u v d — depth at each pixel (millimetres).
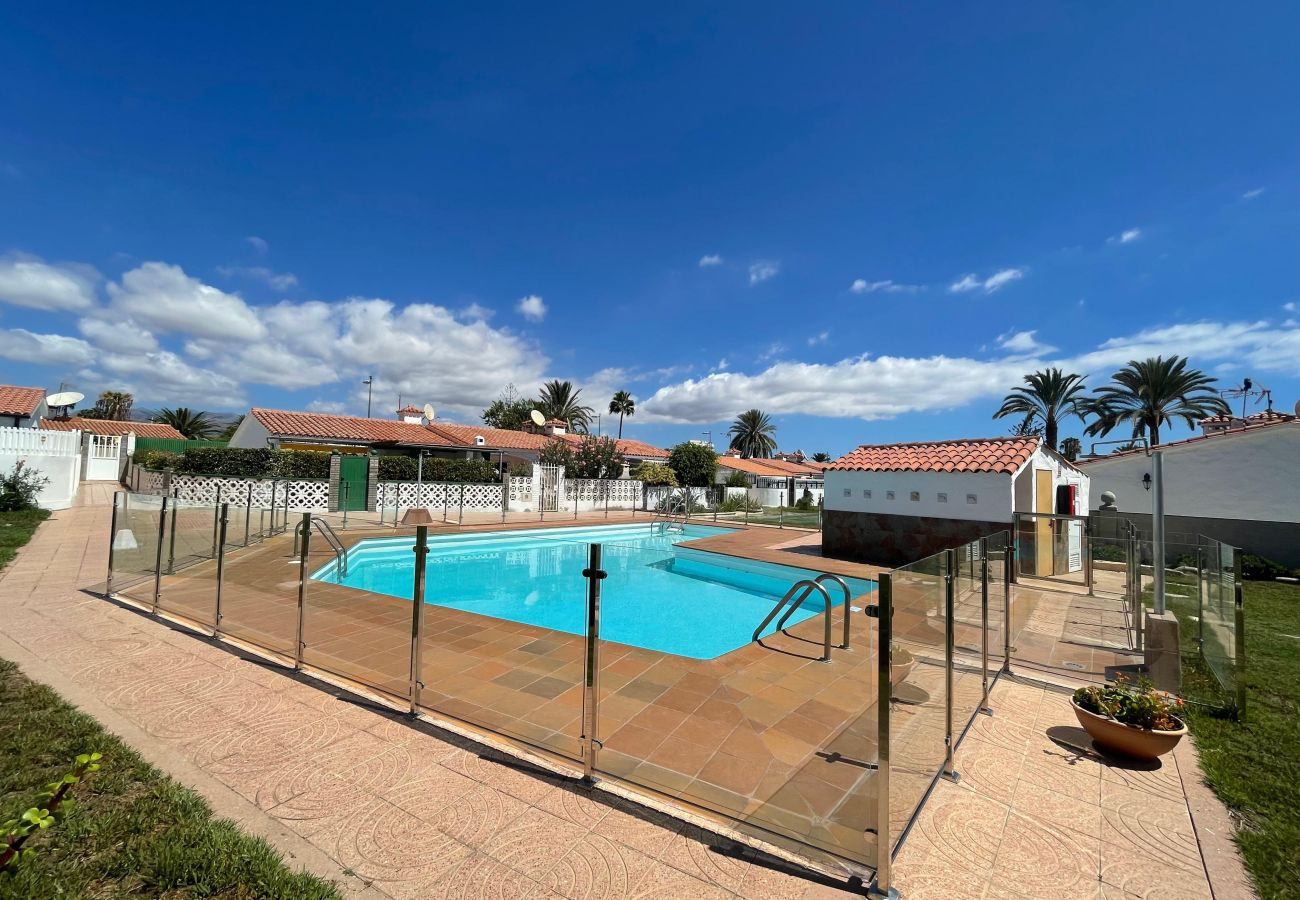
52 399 26188
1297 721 4406
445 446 28484
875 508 12969
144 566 6785
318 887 2299
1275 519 13797
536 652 5387
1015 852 2736
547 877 2430
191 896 2244
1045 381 30469
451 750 3562
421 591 4109
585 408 55750
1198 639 6559
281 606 5199
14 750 3258
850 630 3775
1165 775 3518
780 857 2621
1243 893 2477
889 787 2492
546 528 18953
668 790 3164
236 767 3266
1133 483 16109
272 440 23453
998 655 5492
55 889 2217
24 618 6055
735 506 33250
